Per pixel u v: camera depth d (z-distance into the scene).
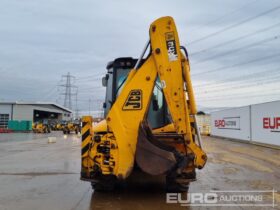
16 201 6.88
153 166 6.18
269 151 19.78
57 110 79.31
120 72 8.14
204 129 45.81
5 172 10.80
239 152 19.00
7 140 30.47
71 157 15.30
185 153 6.68
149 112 7.80
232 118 33.91
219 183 9.04
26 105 64.81
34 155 16.23
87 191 7.86
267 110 24.30
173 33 6.52
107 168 6.67
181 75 6.43
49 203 6.71
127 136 6.57
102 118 8.83
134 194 7.51
